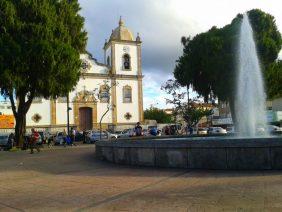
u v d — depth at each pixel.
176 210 7.66
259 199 8.19
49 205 8.68
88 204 8.60
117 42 66.56
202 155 13.20
